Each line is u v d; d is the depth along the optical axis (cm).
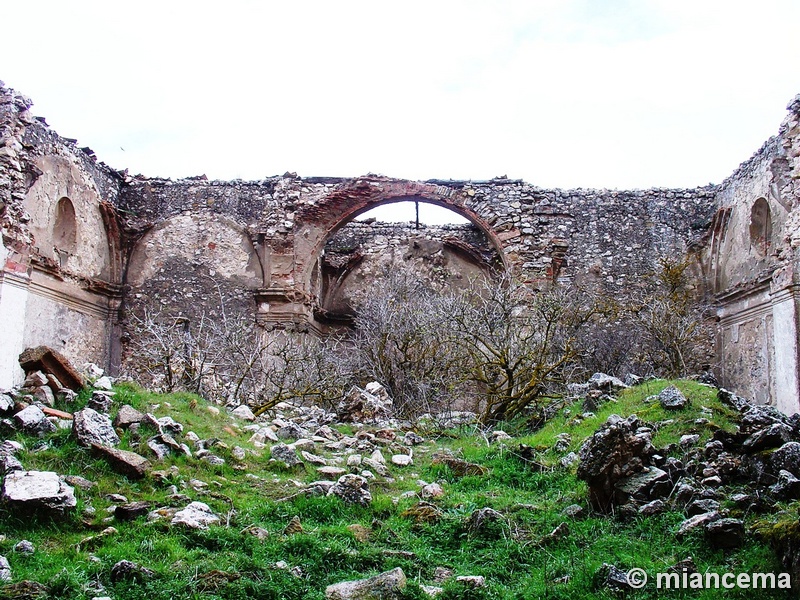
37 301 1398
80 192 1576
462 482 710
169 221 1755
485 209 1741
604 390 977
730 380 1614
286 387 1302
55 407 732
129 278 1731
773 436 617
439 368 1273
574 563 500
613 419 630
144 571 455
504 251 1716
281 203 1738
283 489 640
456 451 841
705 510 547
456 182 1755
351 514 598
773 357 1430
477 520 564
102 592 434
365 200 1748
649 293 1692
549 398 1146
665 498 583
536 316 1342
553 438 813
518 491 669
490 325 1209
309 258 1730
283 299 1692
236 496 612
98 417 670
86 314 1606
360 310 1784
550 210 1741
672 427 727
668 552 511
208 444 712
